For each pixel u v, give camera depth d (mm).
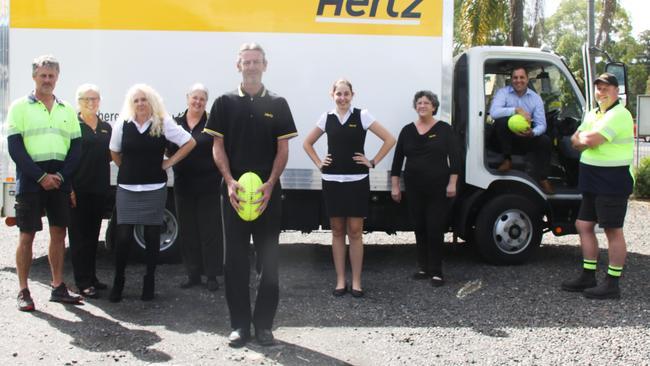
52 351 4086
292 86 6254
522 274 6238
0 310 4930
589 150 5441
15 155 4754
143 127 5031
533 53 6574
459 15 14719
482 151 6383
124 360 3947
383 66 6230
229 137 4152
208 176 5516
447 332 4520
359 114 5316
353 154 5309
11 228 8852
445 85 6227
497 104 6480
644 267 6648
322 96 6258
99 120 5465
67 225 5078
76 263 5406
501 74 6934
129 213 5125
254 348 4188
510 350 4160
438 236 5766
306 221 6480
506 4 14172
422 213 5879
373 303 5242
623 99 6254
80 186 5293
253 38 6230
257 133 4133
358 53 6227
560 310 5059
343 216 5359
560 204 6762
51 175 4828
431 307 5137
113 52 6270
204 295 5445
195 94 5520
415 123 5848
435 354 4086
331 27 6207
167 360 3957
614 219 5336
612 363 3947
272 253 4211
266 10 6207
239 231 4172
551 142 6582
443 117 6230
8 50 6293
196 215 5641
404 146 5859
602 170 5355
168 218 6570
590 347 4219
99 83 6289
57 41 6281
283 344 4262
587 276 5594
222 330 4551
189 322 4727
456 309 5082
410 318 4844
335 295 5445
